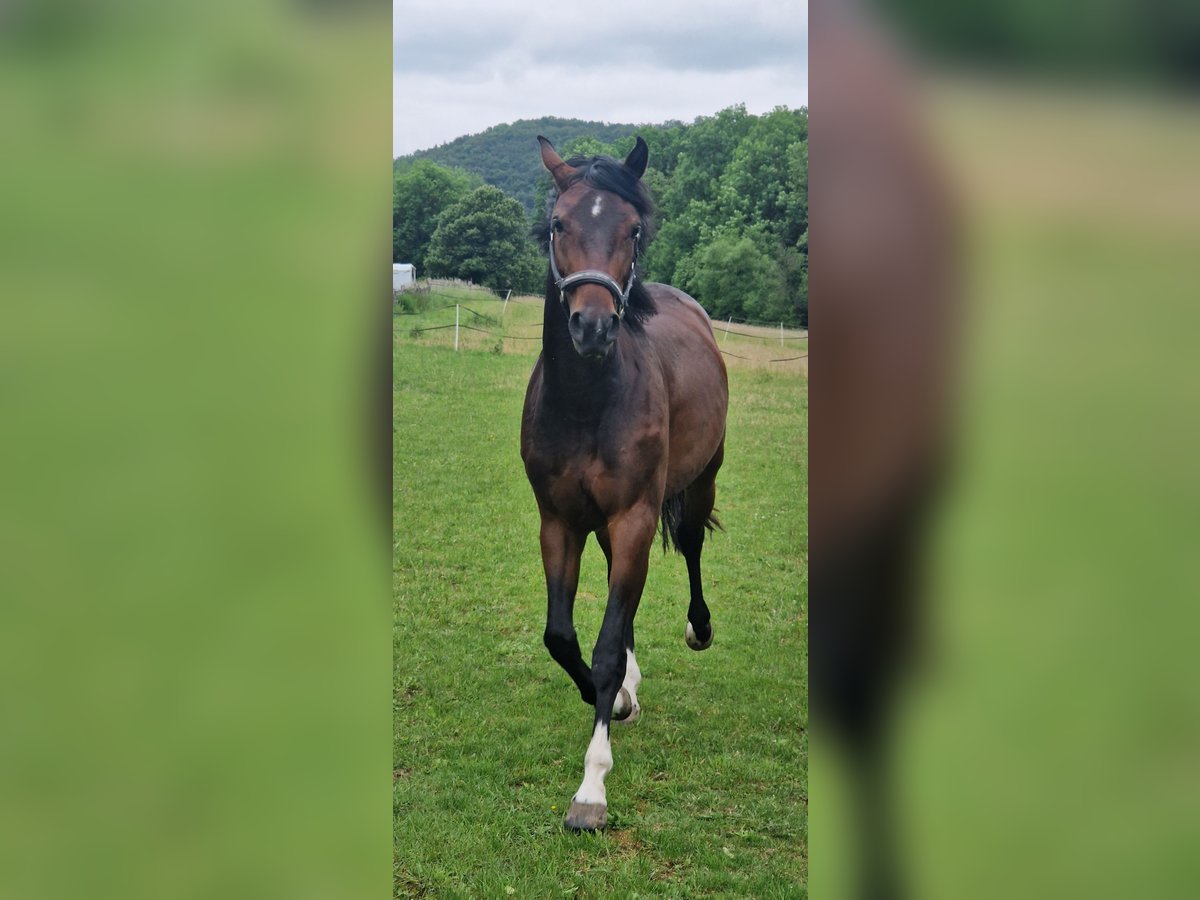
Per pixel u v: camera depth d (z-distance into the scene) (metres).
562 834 3.29
